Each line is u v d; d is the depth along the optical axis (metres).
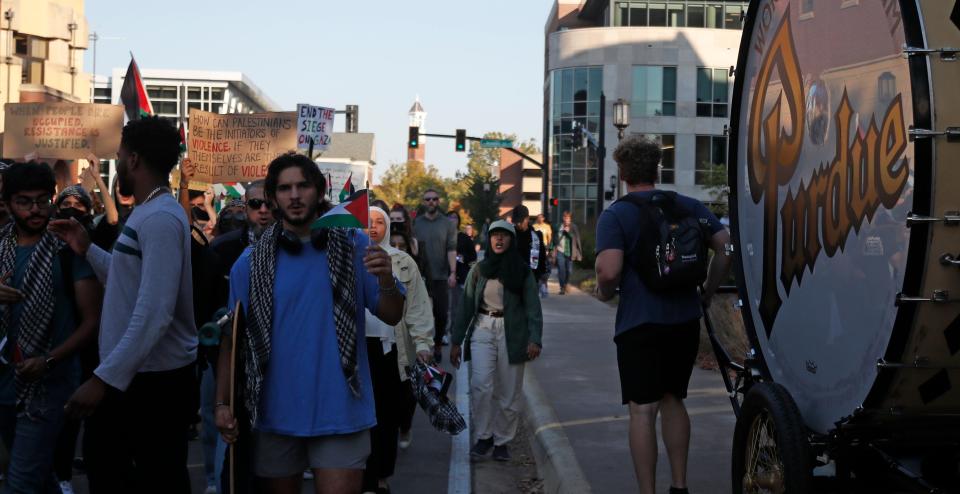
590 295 27.98
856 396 4.30
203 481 7.88
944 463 4.79
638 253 6.05
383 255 4.60
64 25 38.59
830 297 4.54
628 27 66.31
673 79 66.06
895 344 3.97
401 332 7.33
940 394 4.09
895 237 3.97
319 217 4.69
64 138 15.06
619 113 30.72
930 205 3.79
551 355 14.38
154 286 4.95
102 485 5.22
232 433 4.55
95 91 69.19
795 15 4.91
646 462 6.07
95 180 7.66
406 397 8.43
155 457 5.23
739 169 5.70
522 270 8.64
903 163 3.91
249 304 4.60
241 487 4.58
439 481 8.05
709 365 12.15
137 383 5.15
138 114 13.50
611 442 8.42
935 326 3.88
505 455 8.73
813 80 4.70
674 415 6.30
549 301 25.44
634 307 6.12
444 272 15.26
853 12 4.32
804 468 4.58
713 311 9.84
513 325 8.60
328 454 4.63
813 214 4.71
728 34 66.25
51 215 5.94
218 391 4.62
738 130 5.70
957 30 3.83
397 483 7.96
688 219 6.11
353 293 4.63
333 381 4.59
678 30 65.81
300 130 14.13
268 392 4.59
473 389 8.73
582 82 67.25
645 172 6.27
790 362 5.02
